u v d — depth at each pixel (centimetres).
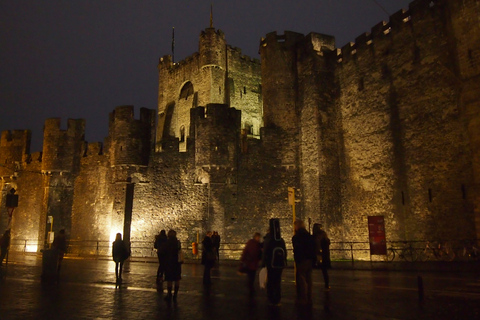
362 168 2564
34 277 1530
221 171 2728
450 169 2030
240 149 2842
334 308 892
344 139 2723
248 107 4422
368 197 2502
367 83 2584
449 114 2050
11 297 1052
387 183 2388
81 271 1812
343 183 2694
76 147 3447
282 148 2903
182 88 4672
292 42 3075
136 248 2836
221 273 1772
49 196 3319
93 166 3319
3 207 3850
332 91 2848
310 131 2798
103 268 1972
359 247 2516
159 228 2831
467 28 1945
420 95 2220
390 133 2394
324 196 2658
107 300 1018
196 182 2784
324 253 1155
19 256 2841
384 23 2506
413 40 2292
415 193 2202
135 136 2962
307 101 2858
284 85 2995
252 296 1054
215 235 2273
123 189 2908
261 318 799
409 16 2347
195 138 2834
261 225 2762
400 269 1723
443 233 2033
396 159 2339
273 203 2814
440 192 2069
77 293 1135
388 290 1150
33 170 3709
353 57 2712
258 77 4597
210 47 4275
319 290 1169
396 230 2305
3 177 3884
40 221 3306
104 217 3142
